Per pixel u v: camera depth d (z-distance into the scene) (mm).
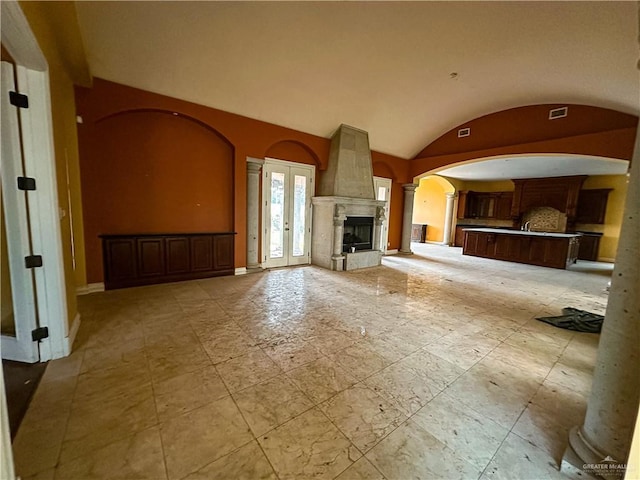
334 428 1577
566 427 1639
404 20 3465
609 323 1256
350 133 5938
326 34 3668
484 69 4547
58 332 2201
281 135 5277
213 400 1773
